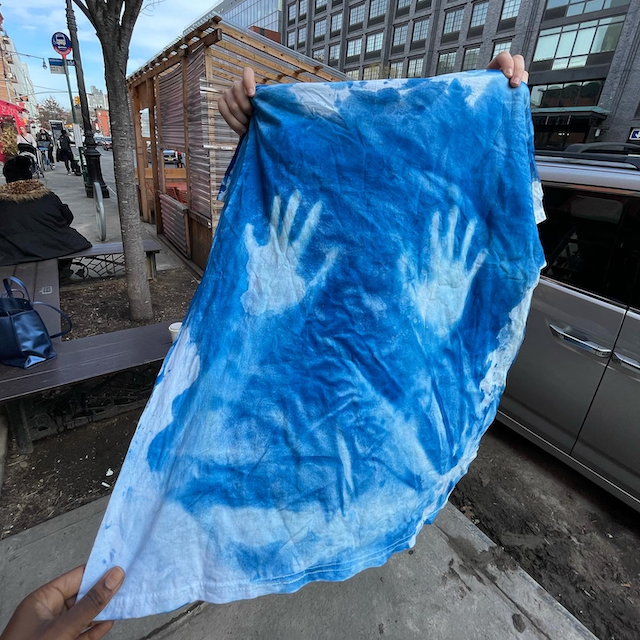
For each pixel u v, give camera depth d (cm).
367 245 112
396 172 114
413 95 114
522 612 178
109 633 161
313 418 109
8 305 254
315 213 113
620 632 179
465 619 174
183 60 559
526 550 213
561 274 242
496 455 281
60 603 93
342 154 114
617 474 220
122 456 257
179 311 461
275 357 109
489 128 118
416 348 117
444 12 2789
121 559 99
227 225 116
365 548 113
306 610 174
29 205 471
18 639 83
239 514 104
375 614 174
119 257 625
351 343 112
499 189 120
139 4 322
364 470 113
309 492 108
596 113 2128
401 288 114
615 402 216
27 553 189
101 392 302
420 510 122
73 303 465
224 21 456
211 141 510
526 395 261
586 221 235
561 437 246
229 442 105
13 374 239
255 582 104
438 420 122
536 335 252
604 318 220
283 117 115
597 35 2128
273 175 114
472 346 129
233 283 111
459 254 120
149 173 928
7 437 260
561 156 272
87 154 1094
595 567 207
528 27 2366
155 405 110
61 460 252
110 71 339
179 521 101
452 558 200
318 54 4072
